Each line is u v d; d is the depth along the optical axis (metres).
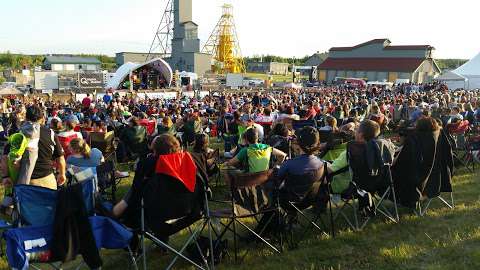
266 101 21.50
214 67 85.94
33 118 4.80
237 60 88.12
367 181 5.41
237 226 5.92
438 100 18.31
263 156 5.49
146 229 4.17
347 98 23.50
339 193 5.60
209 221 4.39
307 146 4.91
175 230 4.29
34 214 3.63
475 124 11.68
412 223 5.79
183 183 4.07
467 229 5.50
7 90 30.20
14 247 3.38
